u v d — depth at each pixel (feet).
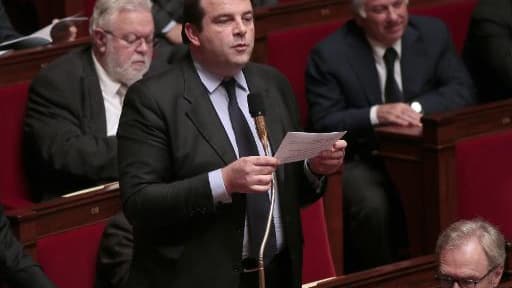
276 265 24.90
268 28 43.27
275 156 23.07
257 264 24.63
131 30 35.68
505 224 36.81
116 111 36.29
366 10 40.50
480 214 36.58
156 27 42.70
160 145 24.21
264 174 23.02
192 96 24.47
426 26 42.19
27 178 36.63
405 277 28.35
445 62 42.14
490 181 36.63
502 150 36.76
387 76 40.98
